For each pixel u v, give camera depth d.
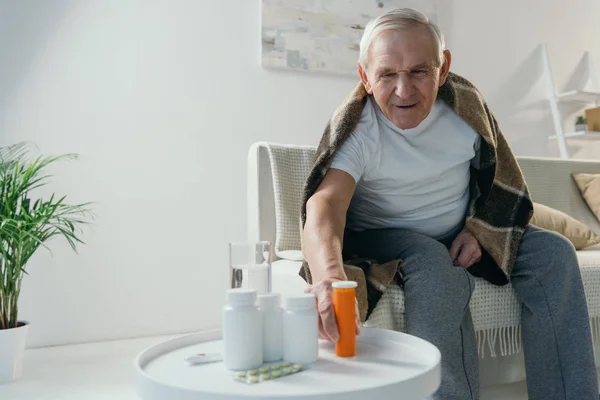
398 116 1.16
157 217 2.40
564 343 1.22
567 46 3.30
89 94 2.30
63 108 2.26
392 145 1.25
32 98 2.21
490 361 1.38
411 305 1.12
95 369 1.89
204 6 2.49
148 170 2.39
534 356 1.27
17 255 1.75
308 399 0.57
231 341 0.68
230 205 2.53
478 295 1.28
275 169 1.62
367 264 1.20
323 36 2.68
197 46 2.48
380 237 1.30
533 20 3.20
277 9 2.59
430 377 0.65
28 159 2.19
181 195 2.44
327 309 0.75
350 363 0.71
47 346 2.22
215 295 2.50
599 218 2.15
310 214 1.10
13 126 2.18
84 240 2.28
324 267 0.95
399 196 1.29
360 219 1.38
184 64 2.45
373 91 1.17
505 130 3.11
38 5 2.22
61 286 2.25
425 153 1.26
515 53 3.14
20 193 1.82
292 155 1.68
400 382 0.61
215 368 0.69
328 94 2.73
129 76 2.36
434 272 1.12
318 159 1.20
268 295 0.74
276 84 2.62
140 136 2.38
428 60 1.12
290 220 1.60
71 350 2.16
